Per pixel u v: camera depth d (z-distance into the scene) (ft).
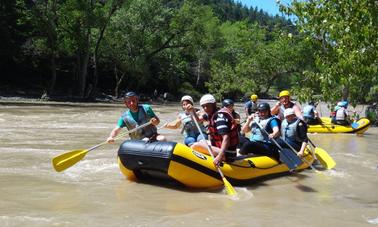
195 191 18.97
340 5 16.60
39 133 37.96
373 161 28.89
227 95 139.74
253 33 104.58
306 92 21.53
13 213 14.76
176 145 18.86
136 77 130.62
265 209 16.48
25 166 22.99
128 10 118.01
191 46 128.98
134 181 20.40
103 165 24.02
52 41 105.29
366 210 16.72
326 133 48.47
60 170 20.26
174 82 150.71
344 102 49.55
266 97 158.10
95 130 42.34
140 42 119.65
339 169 25.49
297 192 19.54
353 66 16.84
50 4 102.32
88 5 102.42
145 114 21.47
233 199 17.80
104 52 118.83
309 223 14.82
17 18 112.57
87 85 129.39
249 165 21.02
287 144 23.47
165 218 14.80
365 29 16.30
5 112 60.34
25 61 117.60
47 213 14.92
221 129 19.29
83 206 15.96
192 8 122.01
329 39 18.20
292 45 85.46
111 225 13.85
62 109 73.51
